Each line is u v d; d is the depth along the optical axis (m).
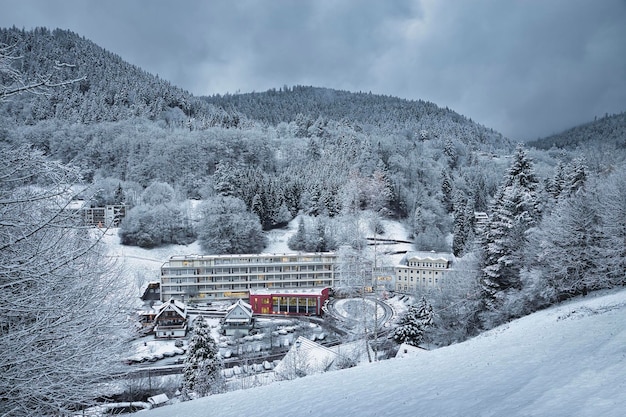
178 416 13.44
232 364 44.12
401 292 70.94
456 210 96.88
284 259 73.44
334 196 96.06
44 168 9.66
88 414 12.72
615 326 15.46
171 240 84.75
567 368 10.58
